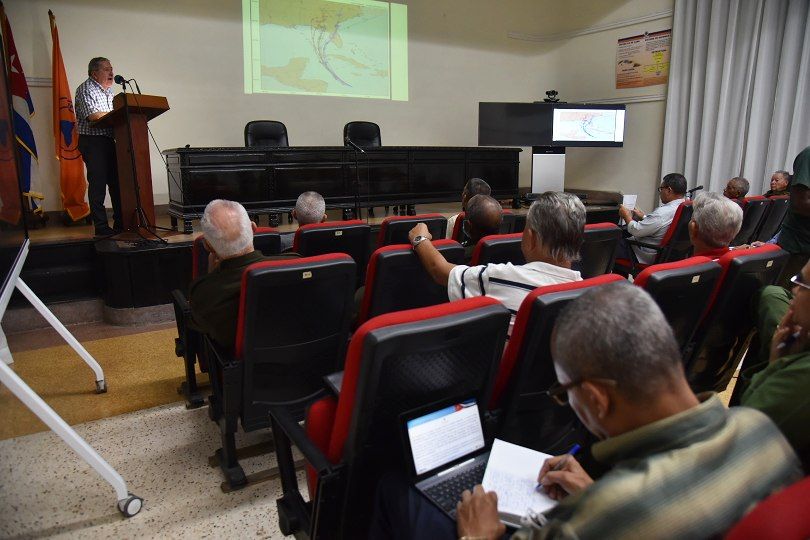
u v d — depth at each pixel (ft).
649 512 1.99
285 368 5.83
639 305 2.32
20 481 6.21
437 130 23.15
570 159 24.80
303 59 19.84
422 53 22.33
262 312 5.27
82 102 13.07
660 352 2.21
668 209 12.28
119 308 12.11
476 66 23.56
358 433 3.45
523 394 4.47
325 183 16.52
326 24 20.07
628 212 14.10
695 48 19.51
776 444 2.26
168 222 16.72
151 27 17.37
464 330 3.47
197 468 6.56
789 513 1.64
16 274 6.84
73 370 9.50
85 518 5.66
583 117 20.80
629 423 2.32
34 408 5.19
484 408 4.08
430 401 3.76
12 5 15.46
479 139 20.35
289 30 19.45
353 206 17.13
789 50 17.29
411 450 3.55
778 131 17.84
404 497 3.44
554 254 4.89
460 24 22.90
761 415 2.37
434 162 18.70
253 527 5.56
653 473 2.08
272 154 15.40
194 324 6.39
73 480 6.28
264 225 18.48
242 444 7.07
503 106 20.36
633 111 22.22
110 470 5.58
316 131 20.53
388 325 3.28
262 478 6.31
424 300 6.84
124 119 12.21
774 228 14.35
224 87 18.72
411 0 21.71
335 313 5.71
